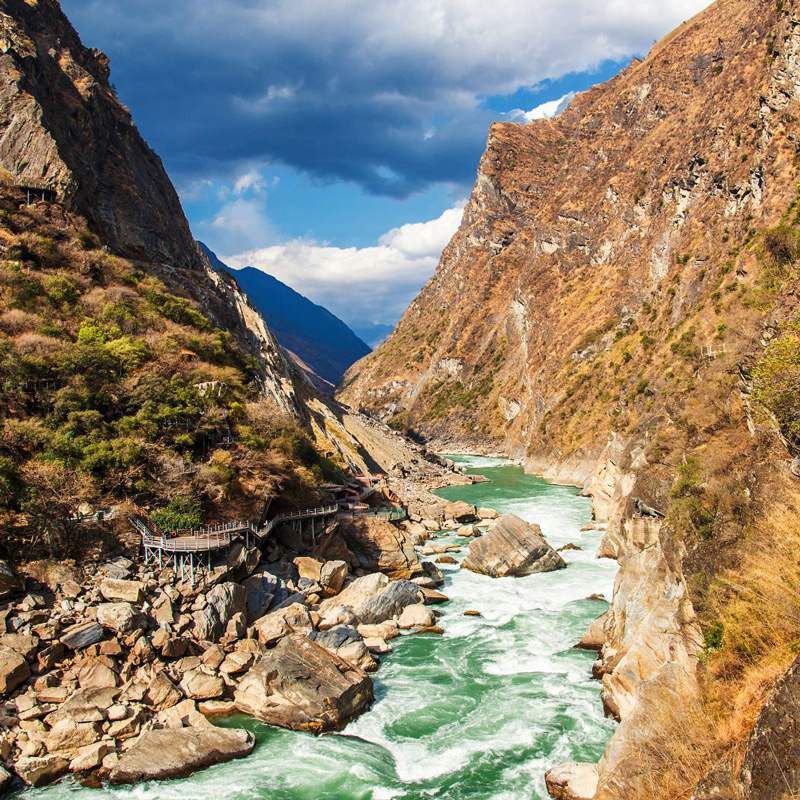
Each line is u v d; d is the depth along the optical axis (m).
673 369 86.69
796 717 15.00
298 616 39.28
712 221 112.62
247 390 65.06
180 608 37.41
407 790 26.47
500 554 54.50
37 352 49.31
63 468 42.31
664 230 127.44
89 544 39.81
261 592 42.38
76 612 34.50
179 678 33.34
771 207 88.88
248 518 47.66
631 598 35.56
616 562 55.50
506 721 30.94
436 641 40.81
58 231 66.94
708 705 21.64
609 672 33.00
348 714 31.58
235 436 55.41
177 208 102.69
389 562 53.25
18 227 63.72
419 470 116.50
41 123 71.56
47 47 86.06
